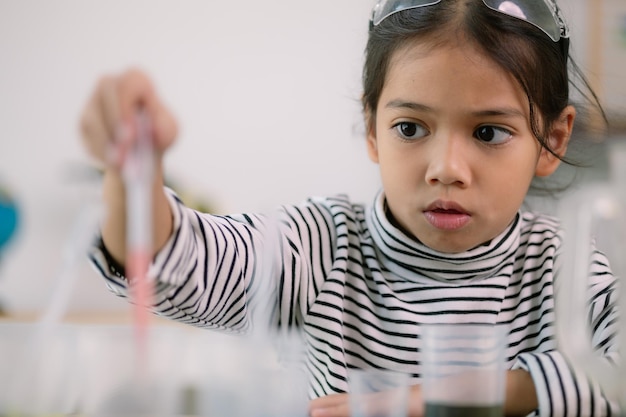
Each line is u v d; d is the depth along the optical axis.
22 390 0.55
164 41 2.05
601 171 1.24
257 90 2.08
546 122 0.97
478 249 0.99
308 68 2.08
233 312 0.90
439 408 0.62
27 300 1.65
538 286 1.04
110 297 1.74
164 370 0.56
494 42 0.90
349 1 2.06
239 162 2.06
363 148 2.08
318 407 0.74
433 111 0.89
